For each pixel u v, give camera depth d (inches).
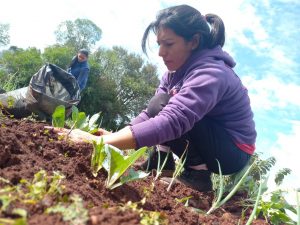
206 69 34.1
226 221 28.1
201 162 37.9
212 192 37.0
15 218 15.1
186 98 32.6
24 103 46.4
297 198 28.0
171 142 37.8
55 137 30.3
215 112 36.1
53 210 15.9
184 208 27.3
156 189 30.3
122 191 24.9
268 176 35.3
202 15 36.6
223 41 37.6
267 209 31.7
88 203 19.0
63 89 52.6
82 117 40.9
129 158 23.8
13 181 19.6
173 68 37.7
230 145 36.7
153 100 38.9
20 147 25.0
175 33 35.2
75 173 24.2
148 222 18.7
